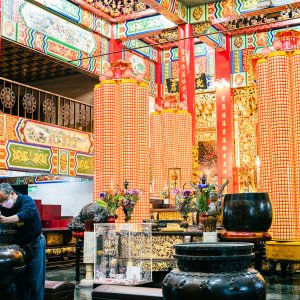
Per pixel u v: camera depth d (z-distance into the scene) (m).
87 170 18.14
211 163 22.55
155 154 16.06
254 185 21.38
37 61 19.03
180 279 3.25
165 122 15.96
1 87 21.02
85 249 9.74
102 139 12.07
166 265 9.58
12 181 20.06
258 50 21.56
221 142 21.44
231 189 20.92
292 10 18.50
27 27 15.94
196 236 9.65
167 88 22.98
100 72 19.11
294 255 9.90
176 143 15.88
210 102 22.69
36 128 15.91
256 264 9.18
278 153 10.34
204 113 22.81
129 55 21.16
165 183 15.63
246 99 21.91
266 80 10.74
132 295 5.96
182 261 3.32
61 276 11.48
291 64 10.62
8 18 15.32
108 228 8.48
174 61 23.05
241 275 3.24
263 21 21.19
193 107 17.66
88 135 18.38
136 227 8.45
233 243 3.47
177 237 9.77
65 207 20.31
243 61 21.83
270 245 10.13
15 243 5.50
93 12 18.81
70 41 17.72
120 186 11.88
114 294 6.04
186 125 16.00
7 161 14.67
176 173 15.47
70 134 17.42
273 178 10.38
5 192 5.39
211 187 9.45
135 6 19.14
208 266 3.22
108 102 12.10
